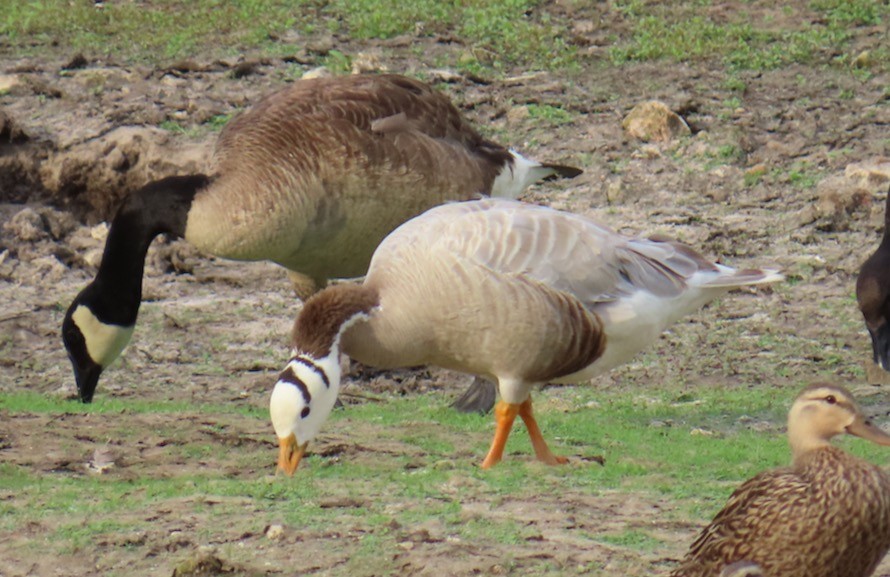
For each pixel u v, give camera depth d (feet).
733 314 58.34
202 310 59.72
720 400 48.70
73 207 69.82
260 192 45.19
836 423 27.73
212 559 27.66
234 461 37.63
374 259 37.63
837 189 68.39
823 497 25.30
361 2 89.86
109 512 31.42
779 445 41.34
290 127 45.83
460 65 81.92
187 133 72.13
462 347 36.99
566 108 77.61
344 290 36.60
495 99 78.38
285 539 29.19
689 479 35.68
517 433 42.88
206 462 37.50
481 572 27.53
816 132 75.15
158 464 37.22
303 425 35.22
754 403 48.21
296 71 80.89
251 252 45.98
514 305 36.40
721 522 26.14
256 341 56.80
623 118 76.28
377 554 28.35
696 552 26.50
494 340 36.63
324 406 35.53
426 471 35.91
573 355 37.47
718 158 72.69
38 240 65.98
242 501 32.09
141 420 42.47
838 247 64.34
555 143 74.33
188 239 46.55
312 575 27.53
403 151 46.68
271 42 85.05
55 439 39.45
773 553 25.61
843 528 25.38
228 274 63.77
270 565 27.94
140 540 29.43
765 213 67.87
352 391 50.49
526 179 51.67
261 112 46.93
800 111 77.20
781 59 82.58
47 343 56.39
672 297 38.81
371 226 46.93
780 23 87.30
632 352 38.83
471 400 47.42
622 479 35.40
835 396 27.81
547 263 37.01
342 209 46.19
